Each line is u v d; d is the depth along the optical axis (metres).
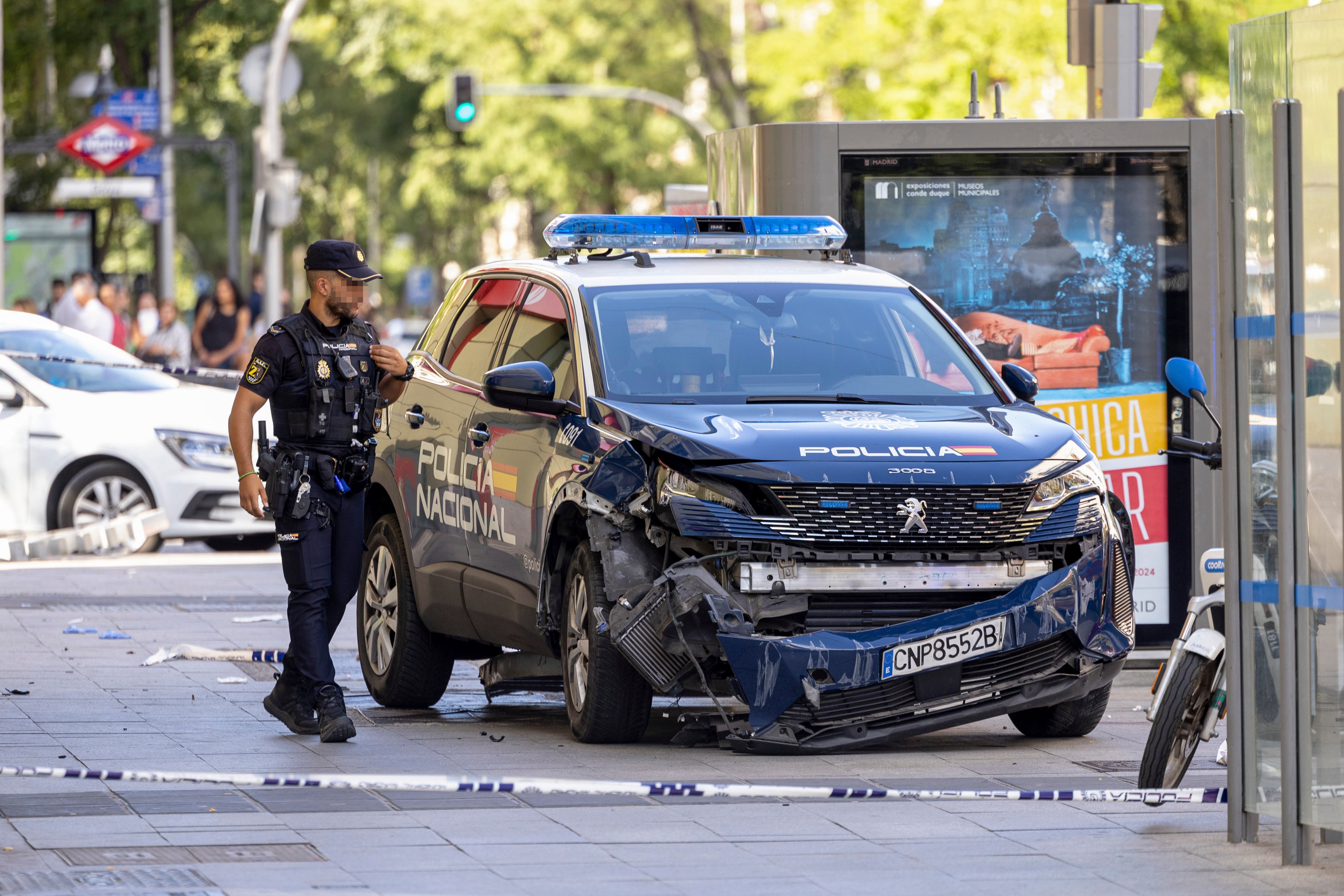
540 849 18.41
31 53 100.50
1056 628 23.14
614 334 25.45
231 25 105.19
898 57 105.75
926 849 18.50
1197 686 19.80
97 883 16.77
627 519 23.39
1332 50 17.52
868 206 31.41
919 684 22.83
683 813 20.12
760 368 25.42
